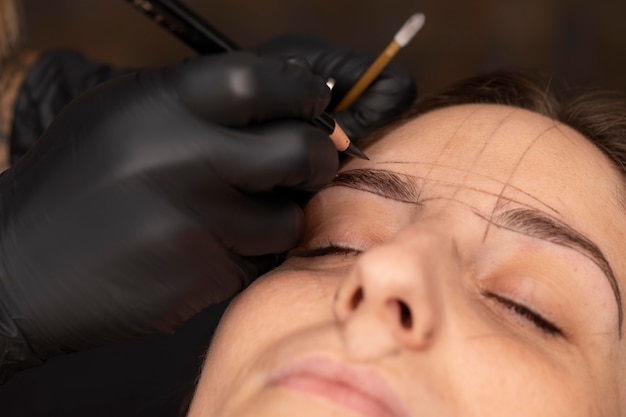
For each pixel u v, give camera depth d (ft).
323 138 2.51
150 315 2.59
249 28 10.27
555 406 2.34
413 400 2.12
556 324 2.54
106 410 4.16
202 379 2.61
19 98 4.82
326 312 2.41
